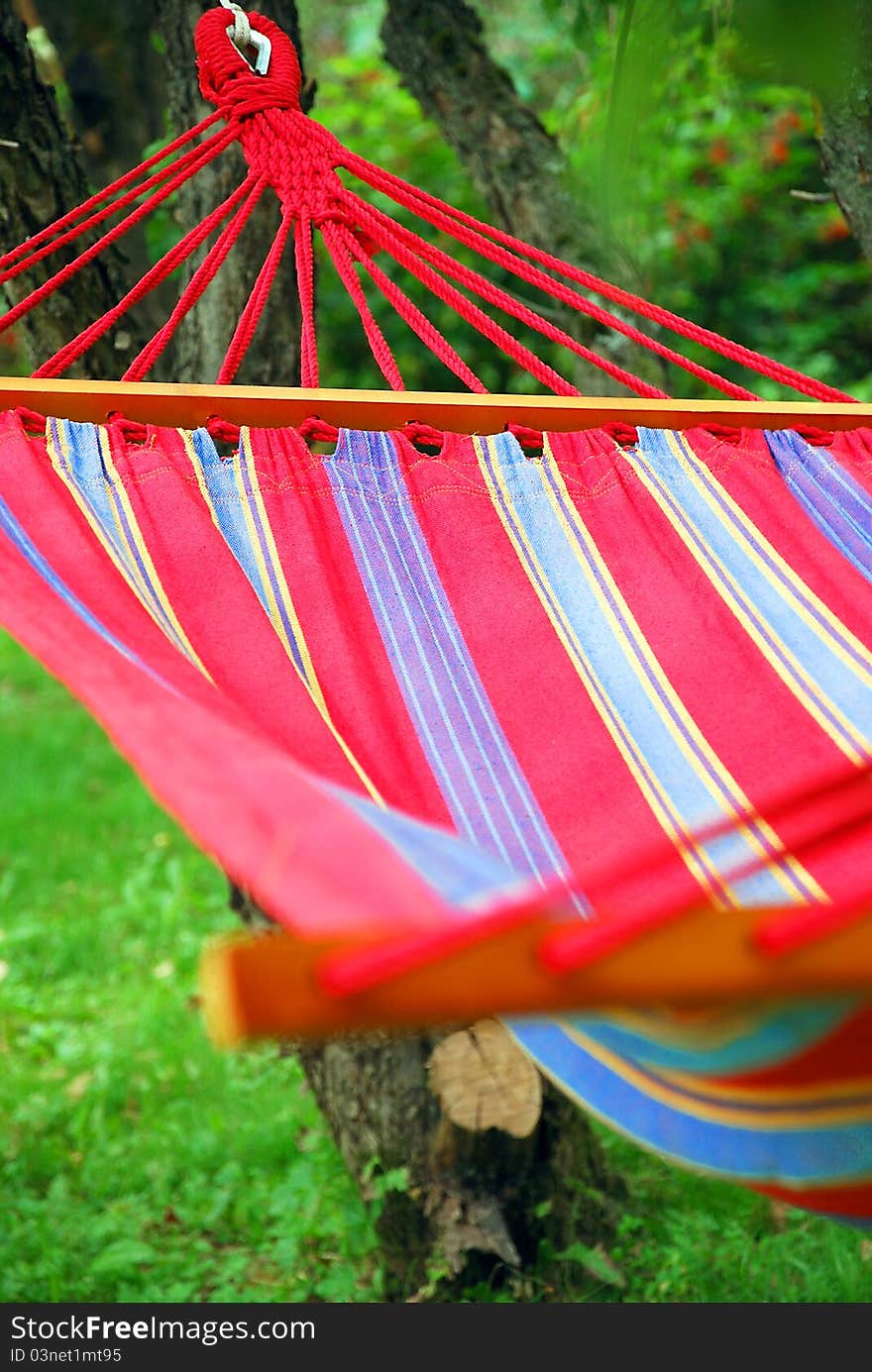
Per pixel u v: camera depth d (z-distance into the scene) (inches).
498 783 68.9
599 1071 53.2
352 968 27.3
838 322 303.9
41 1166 151.9
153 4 136.9
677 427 91.8
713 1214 140.9
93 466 79.3
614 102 76.4
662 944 28.9
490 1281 128.2
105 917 207.3
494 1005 28.3
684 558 81.4
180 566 75.2
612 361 149.4
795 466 88.4
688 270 285.7
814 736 70.4
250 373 132.9
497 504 84.4
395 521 82.9
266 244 131.5
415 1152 127.9
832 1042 39.7
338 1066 130.1
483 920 28.3
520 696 74.0
